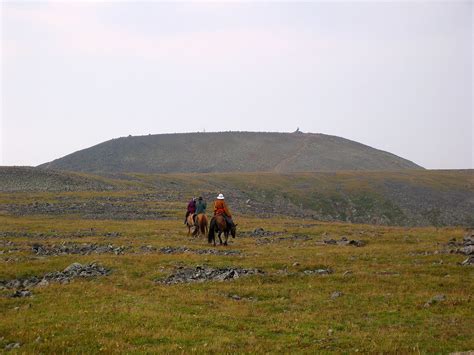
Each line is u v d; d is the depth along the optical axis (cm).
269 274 2531
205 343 1491
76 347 1463
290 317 1805
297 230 4788
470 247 3045
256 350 1440
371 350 1438
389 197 13725
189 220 4350
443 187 15075
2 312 1872
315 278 2427
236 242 3856
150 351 1423
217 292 2197
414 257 2911
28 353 1404
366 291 2173
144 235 4419
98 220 5941
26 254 3244
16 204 7556
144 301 2005
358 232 4584
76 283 2338
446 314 1814
